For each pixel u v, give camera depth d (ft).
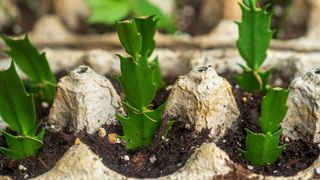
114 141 0.82
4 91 0.76
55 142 0.82
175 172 0.79
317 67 0.82
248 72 0.88
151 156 0.81
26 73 0.89
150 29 0.82
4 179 0.79
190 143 0.81
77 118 0.81
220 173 0.78
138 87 0.76
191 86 0.80
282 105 0.74
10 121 0.78
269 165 0.79
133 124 0.78
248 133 0.77
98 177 0.78
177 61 0.98
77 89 0.80
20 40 0.86
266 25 0.84
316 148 0.81
